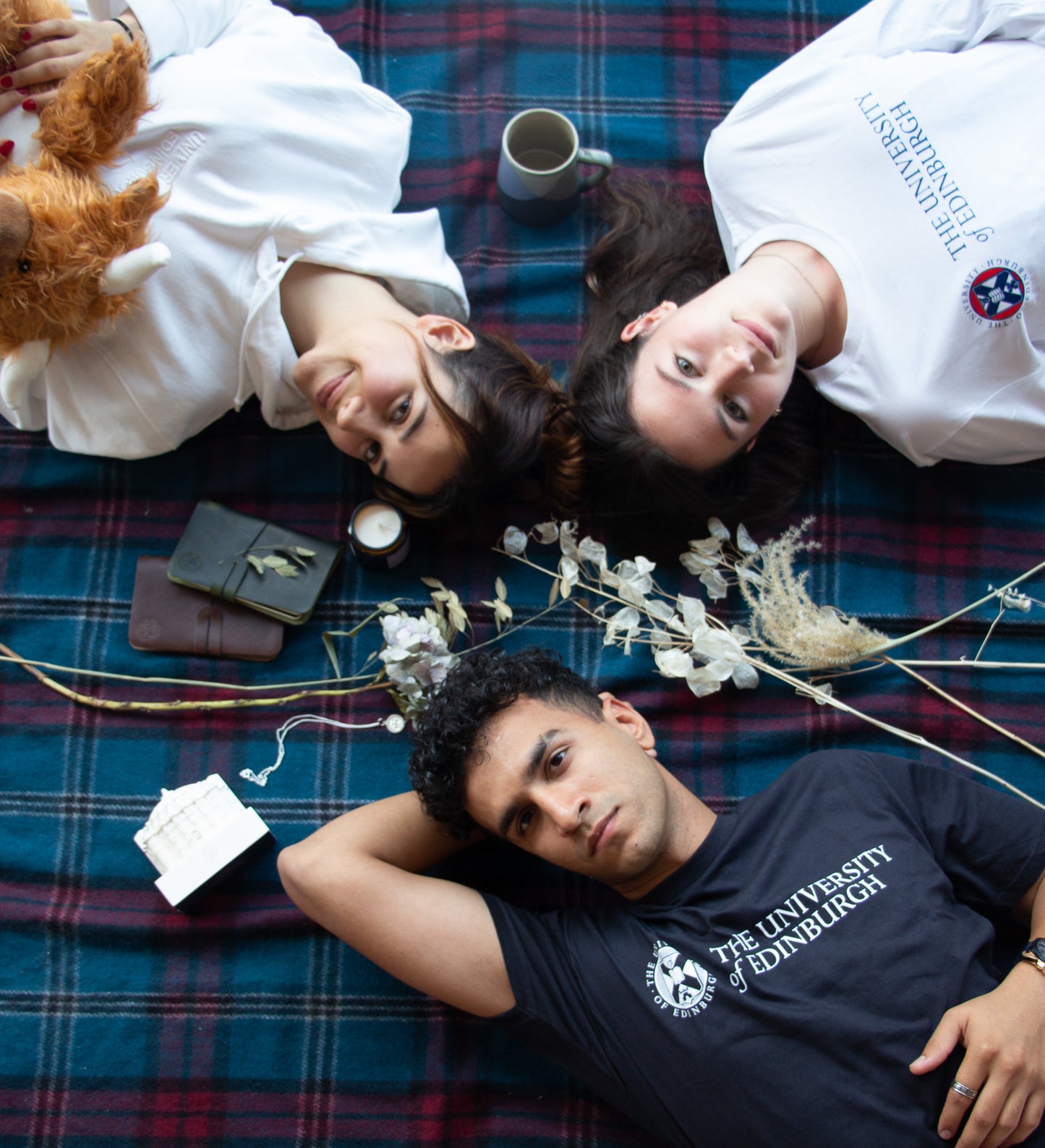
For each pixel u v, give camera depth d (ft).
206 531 4.92
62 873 4.72
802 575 4.84
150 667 4.94
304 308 4.69
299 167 4.66
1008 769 4.91
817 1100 3.67
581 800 3.74
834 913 3.87
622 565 4.71
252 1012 4.59
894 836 4.02
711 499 4.81
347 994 4.61
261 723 4.91
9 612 4.99
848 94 4.86
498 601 4.69
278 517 5.14
